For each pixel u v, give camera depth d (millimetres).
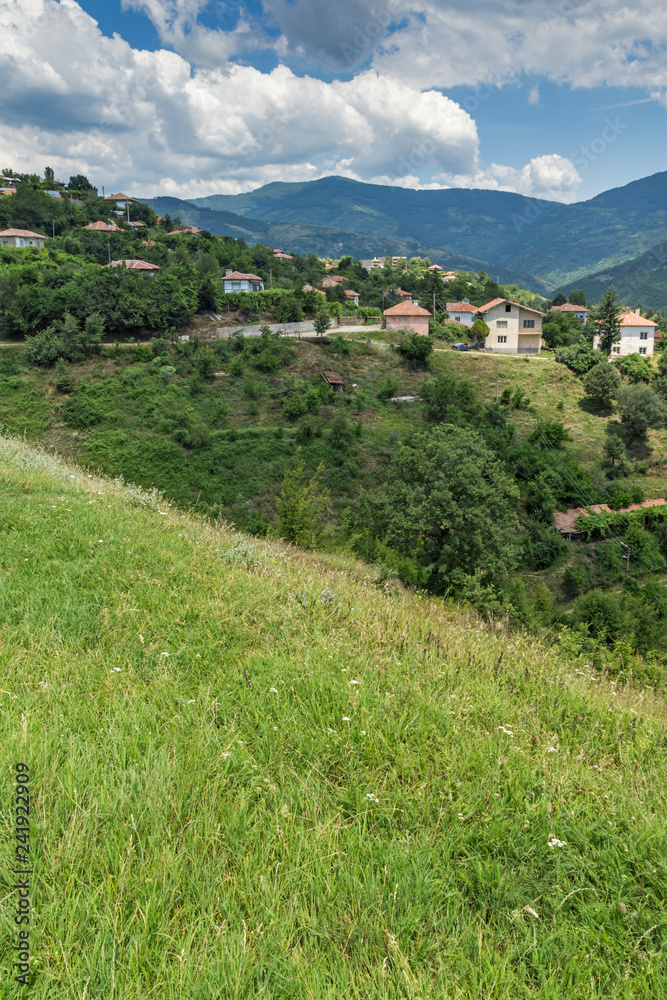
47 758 2875
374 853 2531
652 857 2691
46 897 2176
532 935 2205
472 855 2619
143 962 1949
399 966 1978
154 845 2434
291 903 2236
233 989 1854
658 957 2125
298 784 2957
